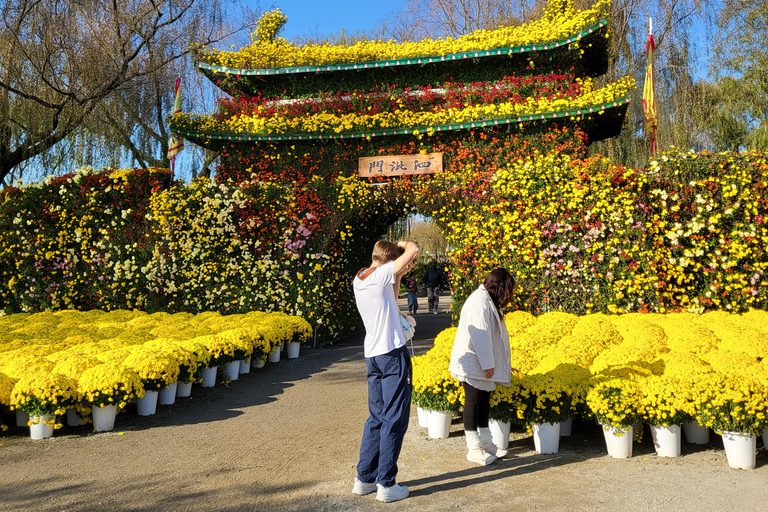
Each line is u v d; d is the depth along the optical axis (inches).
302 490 150.1
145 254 453.1
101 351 253.9
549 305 370.6
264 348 333.7
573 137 437.4
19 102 546.0
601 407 167.3
